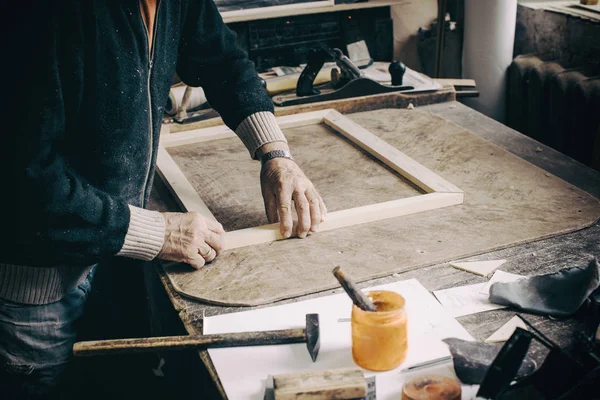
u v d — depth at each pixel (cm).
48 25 122
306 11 337
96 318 184
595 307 125
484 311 130
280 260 154
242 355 121
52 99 126
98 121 139
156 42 149
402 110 250
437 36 361
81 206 134
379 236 162
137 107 145
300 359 119
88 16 130
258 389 112
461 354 111
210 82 182
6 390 160
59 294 153
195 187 198
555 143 326
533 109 336
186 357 215
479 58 347
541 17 348
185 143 234
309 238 163
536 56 344
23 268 146
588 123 298
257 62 346
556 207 170
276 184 168
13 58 123
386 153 206
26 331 153
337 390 102
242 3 331
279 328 128
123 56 138
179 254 149
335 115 246
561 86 311
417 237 160
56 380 161
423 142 219
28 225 133
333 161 210
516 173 192
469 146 212
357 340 113
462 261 148
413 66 394
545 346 111
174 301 142
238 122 180
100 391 210
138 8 139
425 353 117
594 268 127
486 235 158
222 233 157
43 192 129
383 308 118
